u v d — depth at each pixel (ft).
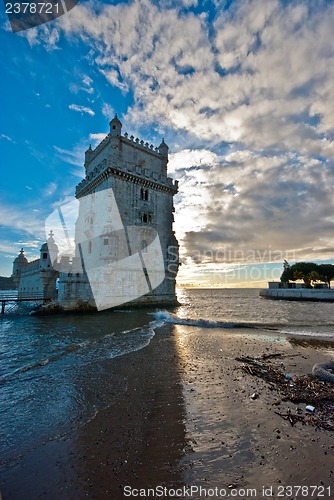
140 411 21.40
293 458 15.21
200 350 41.42
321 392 24.64
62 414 21.06
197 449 16.24
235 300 280.31
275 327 66.23
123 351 41.04
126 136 122.21
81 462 15.20
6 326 76.48
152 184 125.80
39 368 33.12
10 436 18.02
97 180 118.52
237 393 24.79
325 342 47.67
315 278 273.13
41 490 13.09
